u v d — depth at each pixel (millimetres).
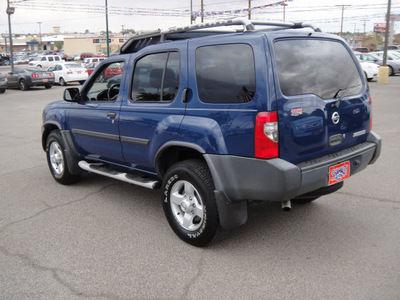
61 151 5398
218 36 3389
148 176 4547
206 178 3406
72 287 3033
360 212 4305
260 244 3648
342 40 3816
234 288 2963
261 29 3426
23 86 23297
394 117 10117
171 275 3174
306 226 4000
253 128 3045
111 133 4461
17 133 9945
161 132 3742
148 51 4000
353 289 2889
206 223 3432
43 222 4305
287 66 3168
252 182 3137
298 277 3078
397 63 25500
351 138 3691
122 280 3115
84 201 4949
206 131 3326
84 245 3730
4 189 5496
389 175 5531
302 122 3158
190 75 3539
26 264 3393
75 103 5062
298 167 3107
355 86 3740
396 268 3152
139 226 4152
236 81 3184
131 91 4219
